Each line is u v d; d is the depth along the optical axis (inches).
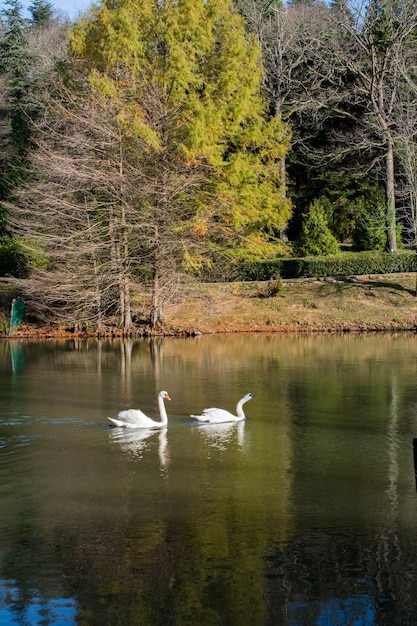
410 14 1803.6
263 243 1496.1
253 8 2039.9
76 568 408.2
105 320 1438.2
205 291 1472.7
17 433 665.6
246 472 559.2
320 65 1959.9
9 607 372.2
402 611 366.6
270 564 411.5
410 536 444.1
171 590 386.3
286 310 1514.5
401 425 691.4
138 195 1382.9
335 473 557.0
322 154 1993.1
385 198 1923.0
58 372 985.5
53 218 1385.3
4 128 2308.1
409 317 1485.0
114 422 687.7
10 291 1560.0
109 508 488.7
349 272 1695.4
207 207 1405.0
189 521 467.8
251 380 913.5
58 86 1480.1
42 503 498.6
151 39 1382.9
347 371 972.6
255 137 1464.1
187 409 761.0
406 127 1531.7
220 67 1402.6
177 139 1369.3
